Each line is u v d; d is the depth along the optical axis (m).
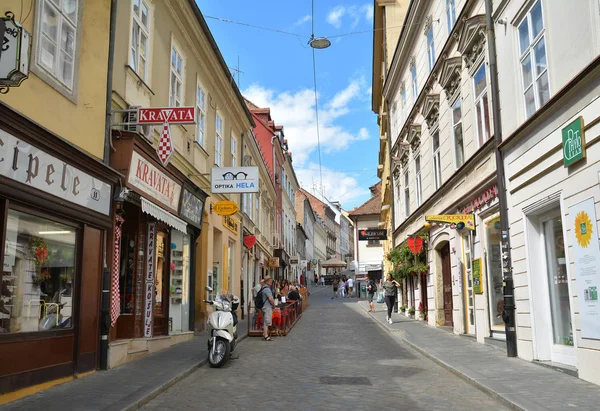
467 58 14.20
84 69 9.11
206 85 17.47
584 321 8.38
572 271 8.80
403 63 23.78
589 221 8.15
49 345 7.97
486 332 13.25
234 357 11.72
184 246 15.46
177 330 14.80
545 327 10.30
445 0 16.72
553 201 9.45
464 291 15.41
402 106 24.78
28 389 7.40
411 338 15.08
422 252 20.55
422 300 21.70
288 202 49.72
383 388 8.55
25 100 7.38
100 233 9.56
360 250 45.84
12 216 7.26
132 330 12.34
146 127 11.72
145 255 12.76
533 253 10.50
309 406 7.24
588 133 8.13
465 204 14.67
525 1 10.48
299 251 62.47
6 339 6.96
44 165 7.66
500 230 12.34
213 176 16.05
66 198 8.30
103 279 9.59
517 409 6.88
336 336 16.58
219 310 11.16
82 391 7.64
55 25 8.23
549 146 9.43
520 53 11.00
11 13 6.79
